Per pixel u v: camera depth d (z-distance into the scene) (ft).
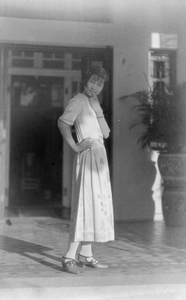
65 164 27.40
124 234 18.04
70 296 10.09
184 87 20.03
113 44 22.13
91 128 12.09
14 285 10.53
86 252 12.26
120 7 22.12
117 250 14.79
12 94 30.27
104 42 22.07
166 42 22.40
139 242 16.25
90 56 22.45
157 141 20.40
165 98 20.06
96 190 11.68
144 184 22.13
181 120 19.90
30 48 21.89
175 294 10.24
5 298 9.86
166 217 20.03
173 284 10.76
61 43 21.90
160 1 22.30
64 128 11.86
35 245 15.66
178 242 16.29
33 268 12.09
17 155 30.48
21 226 20.27
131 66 22.21
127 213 21.98
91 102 12.34
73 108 11.92
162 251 14.62
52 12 21.85
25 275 11.32
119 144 22.03
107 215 11.80
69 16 21.95
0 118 21.99
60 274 11.44
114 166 21.93
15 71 27.17
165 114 19.92
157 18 22.35
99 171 11.83
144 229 19.31
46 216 23.47
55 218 22.79
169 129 19.93
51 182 30.73
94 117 12.24
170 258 13.52
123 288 10.51
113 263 12.82
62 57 27.58
